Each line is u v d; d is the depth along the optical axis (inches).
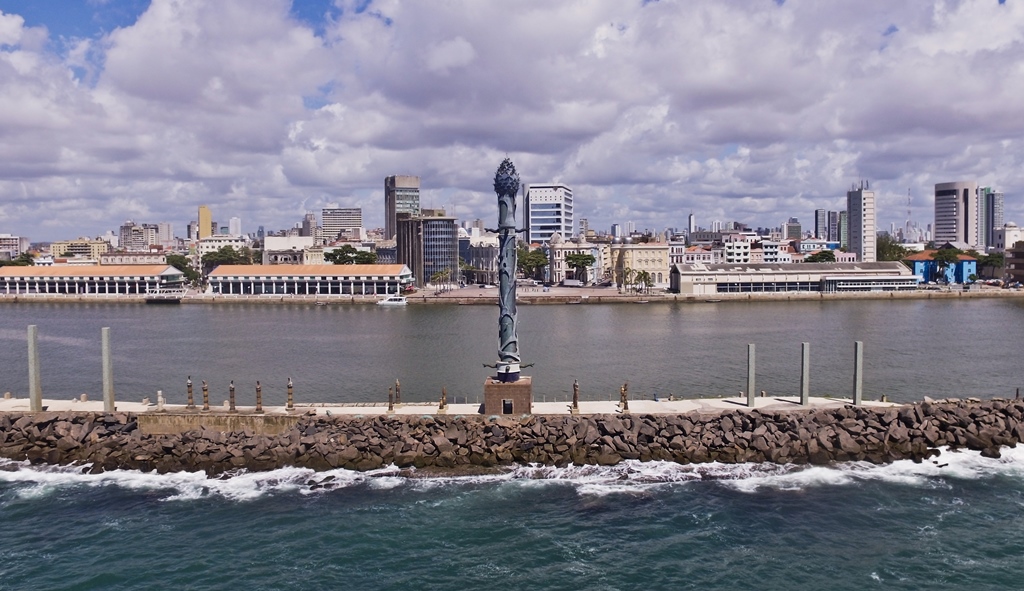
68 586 2578.7
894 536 2891.2
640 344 7637.8
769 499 3233.3
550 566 2674.7
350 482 3449.8
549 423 3796.8
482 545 2832.2
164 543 2874.0
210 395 5275.6
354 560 2726.4
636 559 2719.0
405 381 5708.7
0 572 2672.2
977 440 3806.6
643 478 3469.5
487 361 6648.6
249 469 3607.3
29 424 3912.4
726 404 4170.8
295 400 5064.0
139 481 3501.5
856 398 4072.3
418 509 3154.5
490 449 3688.5
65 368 6476.4
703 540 2861.7
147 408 4143.7
